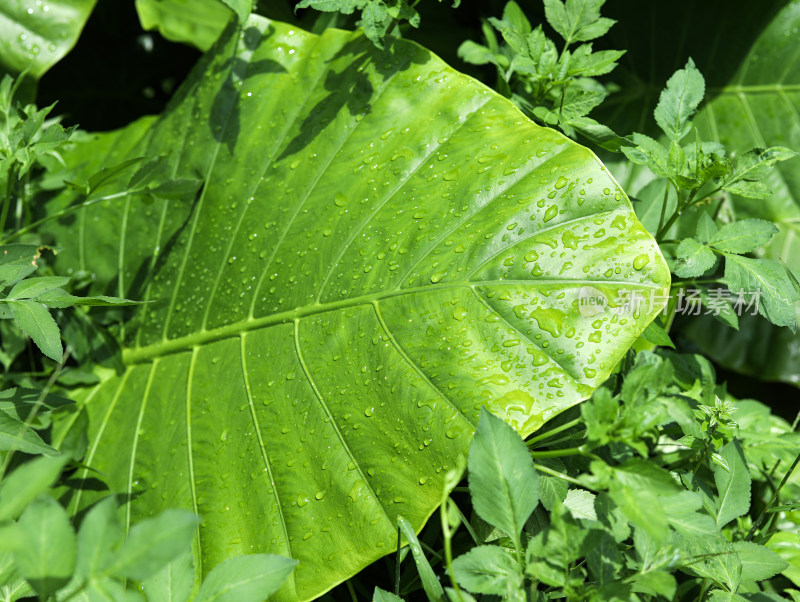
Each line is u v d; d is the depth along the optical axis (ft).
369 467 2.67
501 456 2.30
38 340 2.62
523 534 2.67
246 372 2.95
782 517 3.01
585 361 2.58
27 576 1.98
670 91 2.88
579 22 3.05
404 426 2.66
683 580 2.82
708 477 2.99
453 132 2.94
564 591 2.26
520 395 2.58
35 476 1.96
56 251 2.89
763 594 2.48
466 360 2.64
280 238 3.05
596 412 2.30
